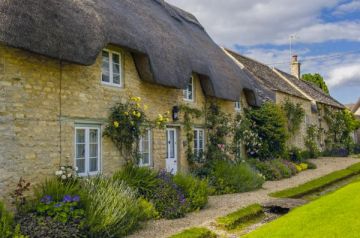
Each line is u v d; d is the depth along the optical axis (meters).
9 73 8.63
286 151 23.70
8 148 8.53
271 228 8.15
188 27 18.50
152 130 13.43
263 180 16.41
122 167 11.73
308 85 40.41
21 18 8.09
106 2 11.72
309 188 15.03
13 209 8.51
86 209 8.22
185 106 15.28
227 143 18.31
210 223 9.45
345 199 10.50
